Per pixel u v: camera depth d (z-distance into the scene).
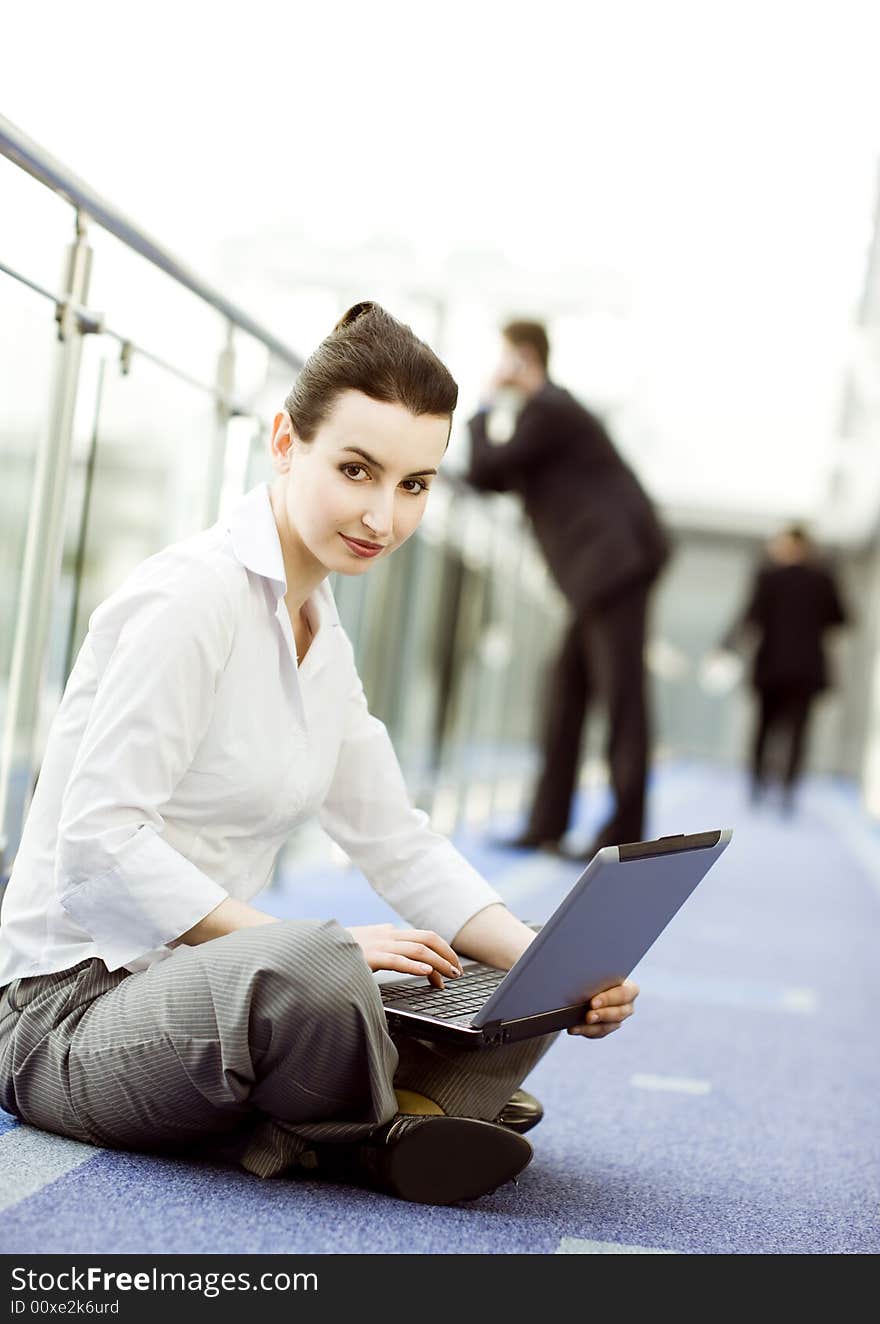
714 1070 2.48
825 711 18.81
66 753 1.56
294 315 9.02
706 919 4.67
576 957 1.46
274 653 1.57
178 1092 1.43
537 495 5.36
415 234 8.74
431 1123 1.45
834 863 7.20
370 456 1.47
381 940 1.53
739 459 14.16
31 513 2.13
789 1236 1.54
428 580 5.12
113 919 1.47
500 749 7.55
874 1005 3.35
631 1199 1.62
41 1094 1.53
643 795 5.39
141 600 1.52
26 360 2.09
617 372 10.60
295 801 1.62
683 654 19.58
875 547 17.83
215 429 2.76
